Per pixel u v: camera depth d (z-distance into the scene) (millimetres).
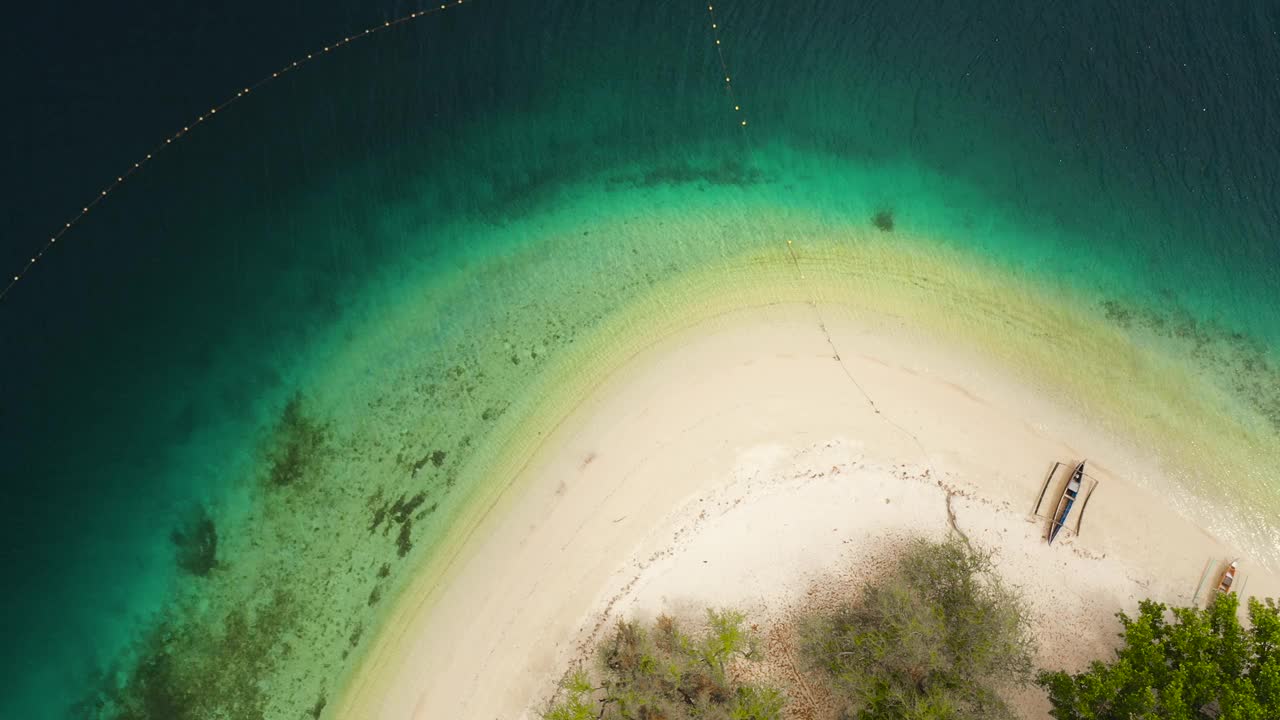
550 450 23234
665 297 24312
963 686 20547
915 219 25062
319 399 23578
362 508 22984
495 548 22672
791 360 23859
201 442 23203
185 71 24547
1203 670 18688
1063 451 23531
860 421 23469
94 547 22438
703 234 24781
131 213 23828
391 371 23812
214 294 23969
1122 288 24781
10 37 23875
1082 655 22203
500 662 21984
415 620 22328
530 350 23969
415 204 24812
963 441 23453
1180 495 23375
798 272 24562
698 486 22953
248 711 21984
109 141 23891
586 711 20703
